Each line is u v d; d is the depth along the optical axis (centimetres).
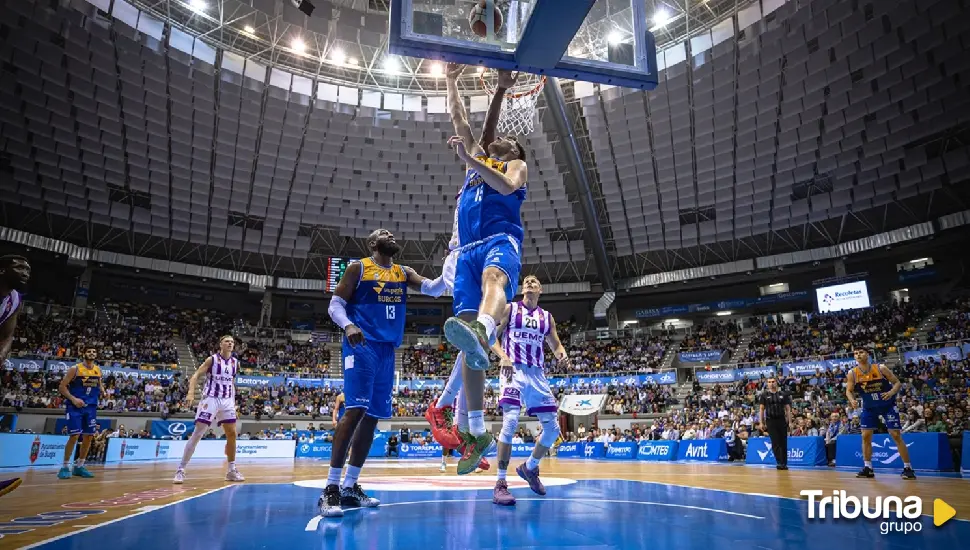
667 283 3281
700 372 2717
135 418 2219
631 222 3030
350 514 309
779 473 820
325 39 2377
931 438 918
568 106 2638
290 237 3134
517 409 423
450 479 682
